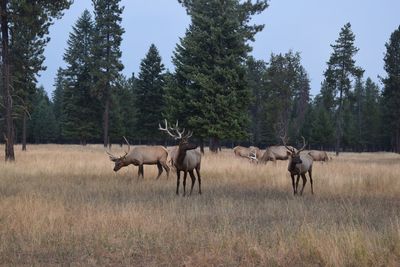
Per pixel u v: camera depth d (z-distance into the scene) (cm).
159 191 1958
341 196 1852
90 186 2022
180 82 4819
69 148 6122
